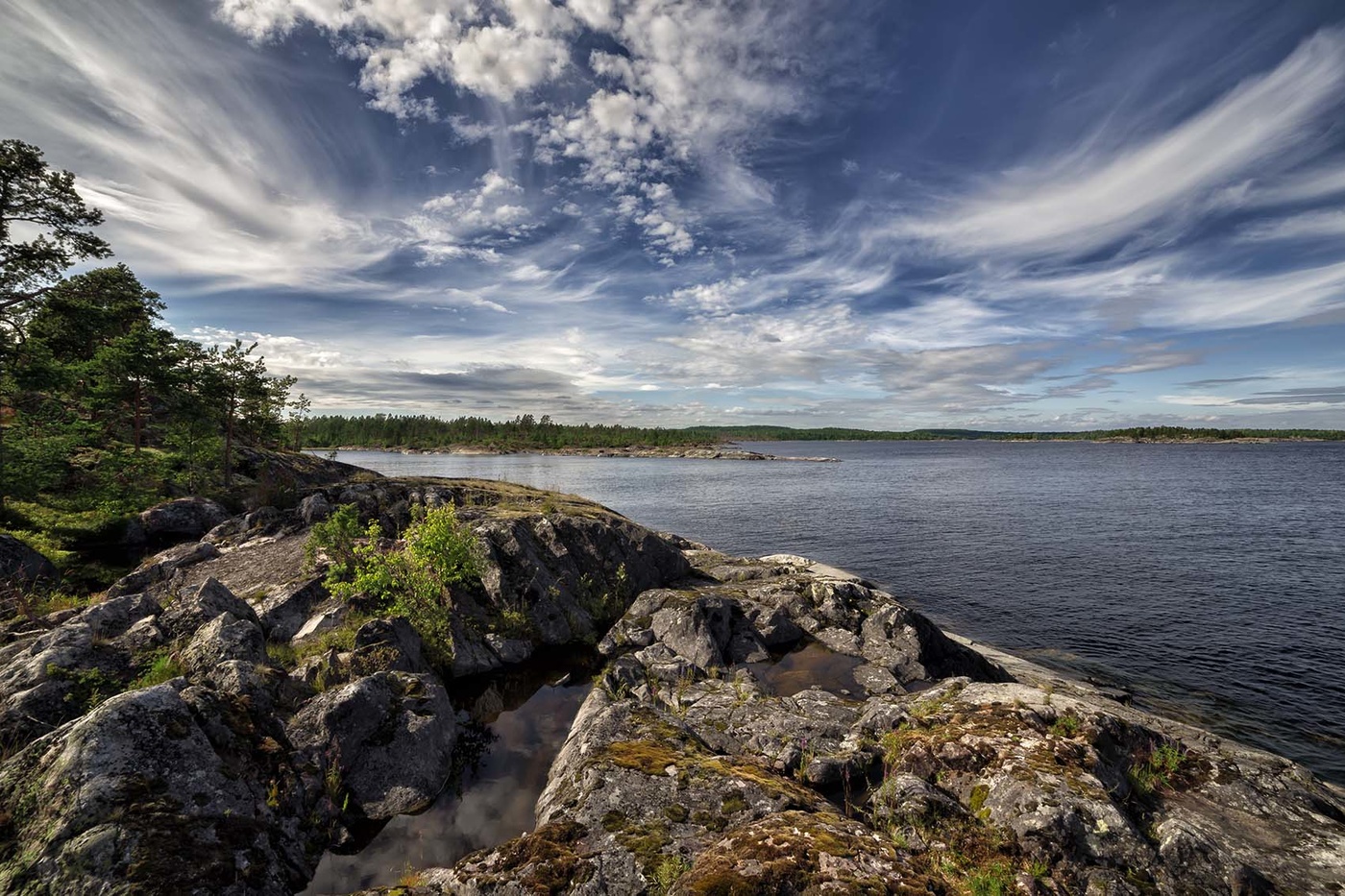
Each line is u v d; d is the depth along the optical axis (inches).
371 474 2511.1
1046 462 6338.6
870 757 447.5
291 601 666.8
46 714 361.7
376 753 420.5
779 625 802.2
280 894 294.4
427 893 284.5
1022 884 297.0
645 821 317.7
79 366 1593.3
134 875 249.0
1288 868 322.3
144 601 522.9
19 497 1186.0
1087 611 1117.1
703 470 5423.2
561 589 821.2
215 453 1780.3
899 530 1998.0
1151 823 343.9
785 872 250.8
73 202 1382.9
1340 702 743.1
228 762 336.5
